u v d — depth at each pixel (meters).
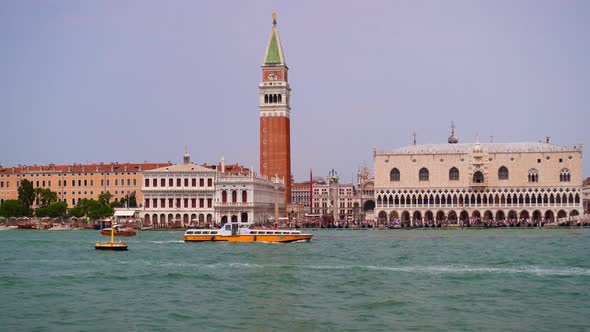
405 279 87.00
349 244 152.75
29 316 64.75
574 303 70.44
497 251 128.50
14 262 109.06
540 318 63.50
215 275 90.88
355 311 66.50
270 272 94.12
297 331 58.59
